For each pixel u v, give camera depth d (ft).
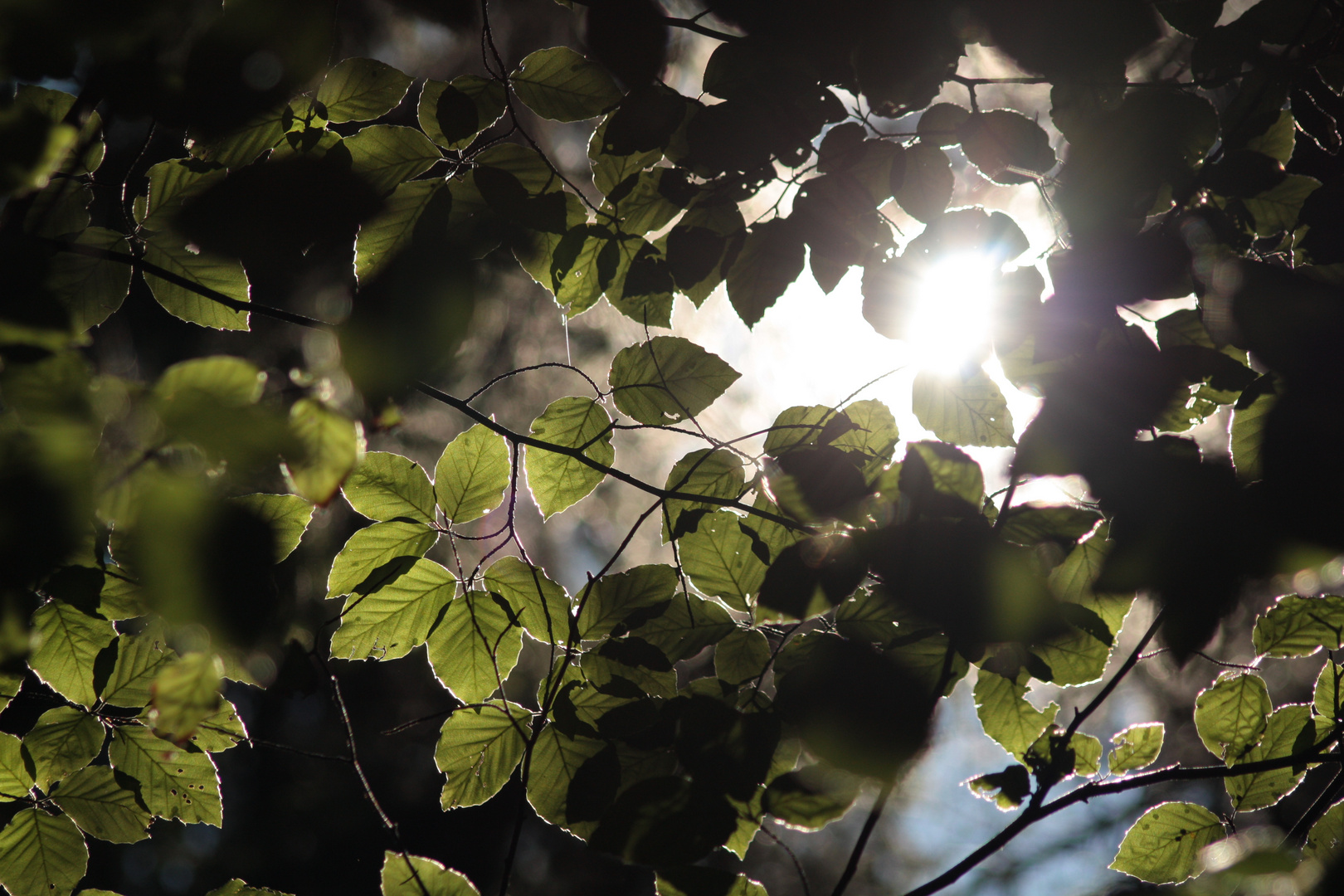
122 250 6.15
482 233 6.14
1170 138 6.04
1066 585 6.11
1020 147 6.07
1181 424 6.00
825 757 5.99
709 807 6.04
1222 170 6.05
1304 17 6.00
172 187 6.13
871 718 6.00
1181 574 5.84
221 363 5.34
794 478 6.09
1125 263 6.02
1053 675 6.07
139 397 5.32
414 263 6.00
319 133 6.06
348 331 5.93
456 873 6.13
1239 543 5.82
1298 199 6.10
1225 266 5.92
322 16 5.63
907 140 6.11
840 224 6.16
